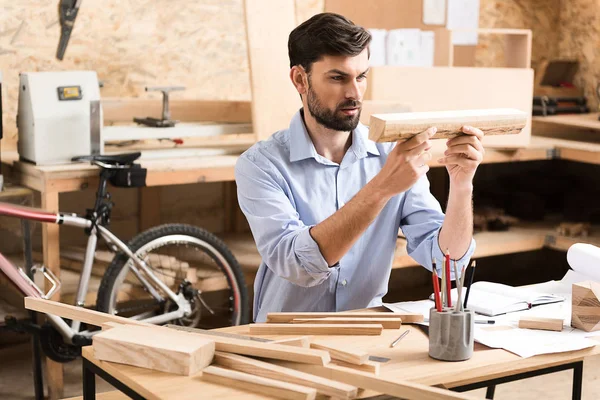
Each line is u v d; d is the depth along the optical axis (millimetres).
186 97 4152
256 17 3730
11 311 3322
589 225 4375
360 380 1501
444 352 1676
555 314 1980
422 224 2238
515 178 4992
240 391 1501
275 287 2281
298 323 1903
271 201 2135
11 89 3730
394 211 2275
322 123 2098
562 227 4320
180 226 3318
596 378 3717
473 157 1883
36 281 3514
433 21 4703
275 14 3779
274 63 3775
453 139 1888
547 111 4734
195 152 3654
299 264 1983
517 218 4621
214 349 1646
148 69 4023
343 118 2072
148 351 1603
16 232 3781
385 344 1780
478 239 4195
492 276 5184
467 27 4840
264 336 1843
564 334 1835
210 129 3639
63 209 4008
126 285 3424
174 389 1506
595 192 4797
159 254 3746
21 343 4000
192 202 4352
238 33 4250
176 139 3887
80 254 3703
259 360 1630
